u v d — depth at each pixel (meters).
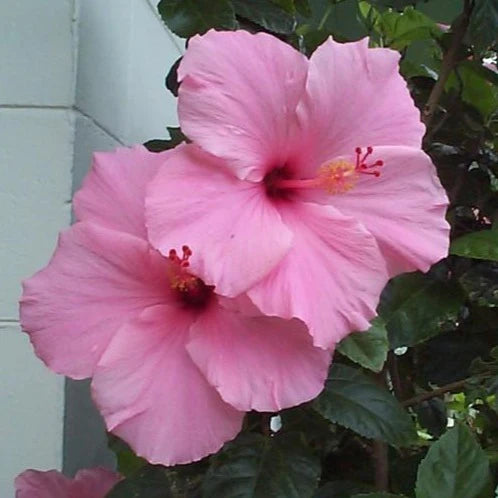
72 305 0.59
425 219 0.59
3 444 0.72
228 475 0.62
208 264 0.55
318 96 0.58
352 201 0.59
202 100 0.56
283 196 0.60
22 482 0.69
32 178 0.72
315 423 0.67
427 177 0.59
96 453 0.79
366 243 0.57
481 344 0.77
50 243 0.72
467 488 0.60
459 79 0.79
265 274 0.55
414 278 0.71
